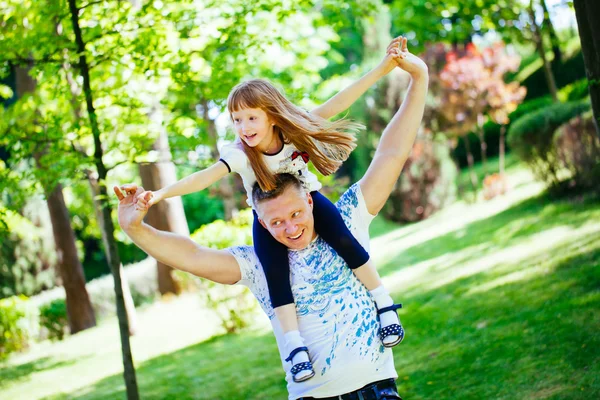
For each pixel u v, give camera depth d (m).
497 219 11.96
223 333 9.64
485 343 5.89
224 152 2.48
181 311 12.38
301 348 2.33
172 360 8.70
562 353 5.11
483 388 4.98
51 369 10.05
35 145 5.62
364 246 2.53
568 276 6.93
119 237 16.30
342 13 8.02
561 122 10.76
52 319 13.45
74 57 5.25
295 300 2.41
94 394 7.80
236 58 5.88
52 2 5.31
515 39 14.59
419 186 17.66
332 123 2.53
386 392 2.38
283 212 2.31
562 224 9.51
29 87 11.96
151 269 16.45
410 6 11.78
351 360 2.34
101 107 5.64
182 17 5.58
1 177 5.63
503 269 8.23
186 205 22.66
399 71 18.64
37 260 18.59
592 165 10.38
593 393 4.32
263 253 2.46
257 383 6.84
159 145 11.83
